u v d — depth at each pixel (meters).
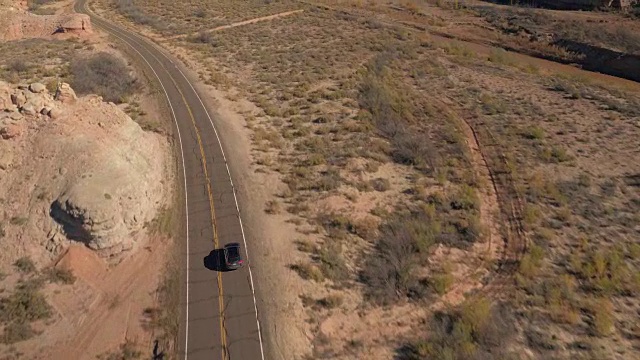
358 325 24.66
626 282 27.88
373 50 67.19
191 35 71.44
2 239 26.78
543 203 35.25
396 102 50.62
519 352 23.30
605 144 43.84
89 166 29.55
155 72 55.62
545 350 23.50
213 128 43.22
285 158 39.16
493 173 39.16
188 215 31.98
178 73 55.69
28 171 29.38
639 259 29.80
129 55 61.09
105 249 26.97
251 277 27.08
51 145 30.30
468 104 51.81
